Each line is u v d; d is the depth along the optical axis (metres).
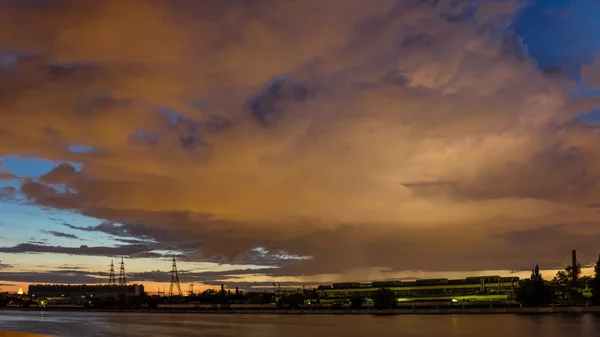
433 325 162.38
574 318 176.25
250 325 187.12
